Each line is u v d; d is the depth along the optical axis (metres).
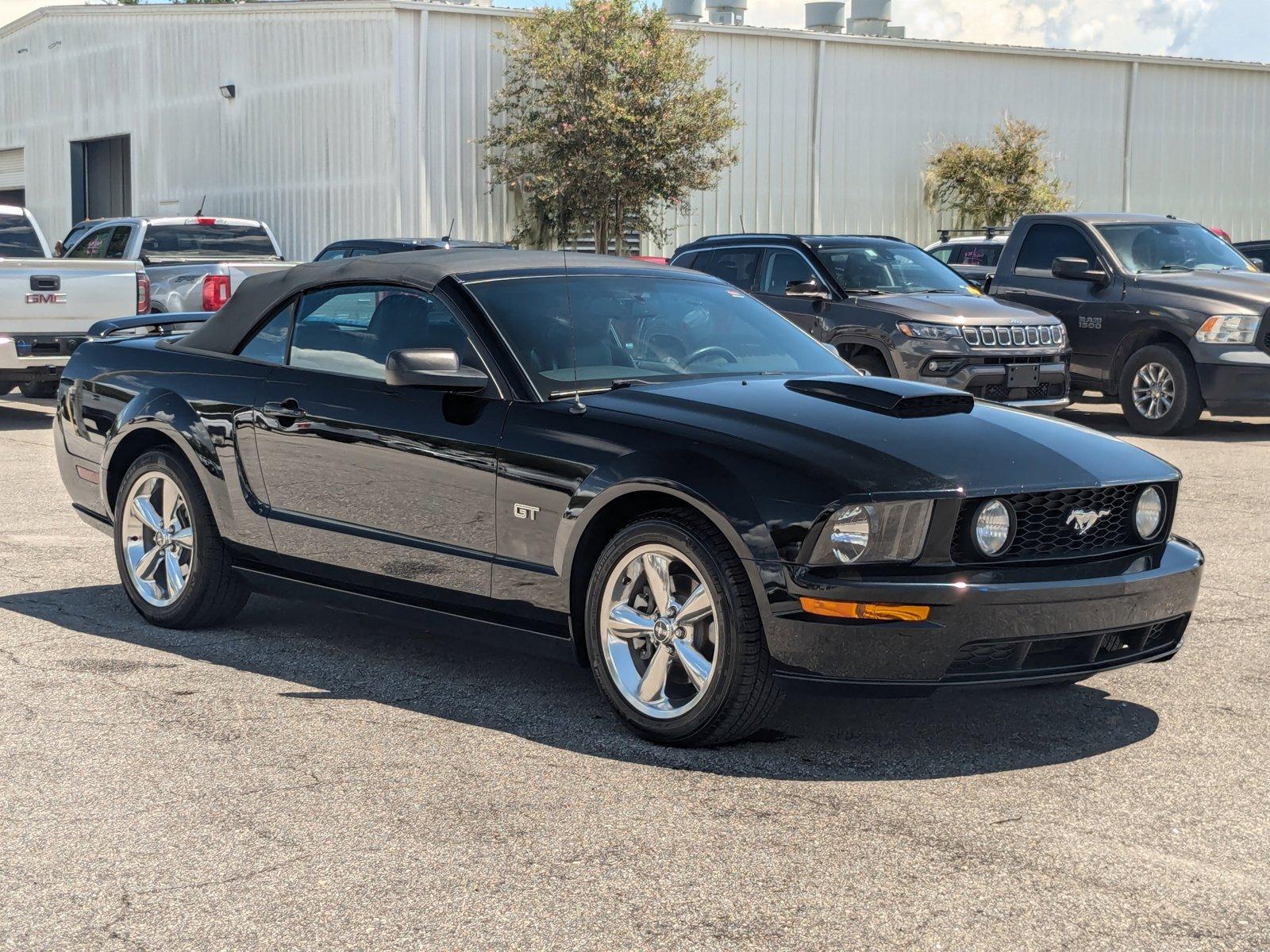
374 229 23.94
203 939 3.15
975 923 3.23
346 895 3.38
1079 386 13.64
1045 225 14.09
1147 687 5.18
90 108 31.91
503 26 23.98
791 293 12.17
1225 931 3.19
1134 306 12.96
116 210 33.44
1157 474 4.57
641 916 3.26
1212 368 12.41
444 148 23.75
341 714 4.81
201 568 5.81
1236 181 30.78
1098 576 4.30
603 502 4.49
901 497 4.11
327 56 24.53
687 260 13.43
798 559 4.12
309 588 5.53
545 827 3.80
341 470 5.27
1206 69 30.06
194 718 4.75
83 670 5.35
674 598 4.45
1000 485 4.22
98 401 6.29
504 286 5.25
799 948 3.10
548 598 4.70
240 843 3.69
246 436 5.62
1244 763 4.35
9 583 6.83
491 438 4.81
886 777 4.20
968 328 11.60
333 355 5.47
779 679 4.21
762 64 26.28
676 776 4.20
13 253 15.32
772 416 4.51
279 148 25.92
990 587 4.11
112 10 30.61
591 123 23.45
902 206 28.03
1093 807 3.97
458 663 5.49
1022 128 27.50
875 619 4.07
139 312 13.45
